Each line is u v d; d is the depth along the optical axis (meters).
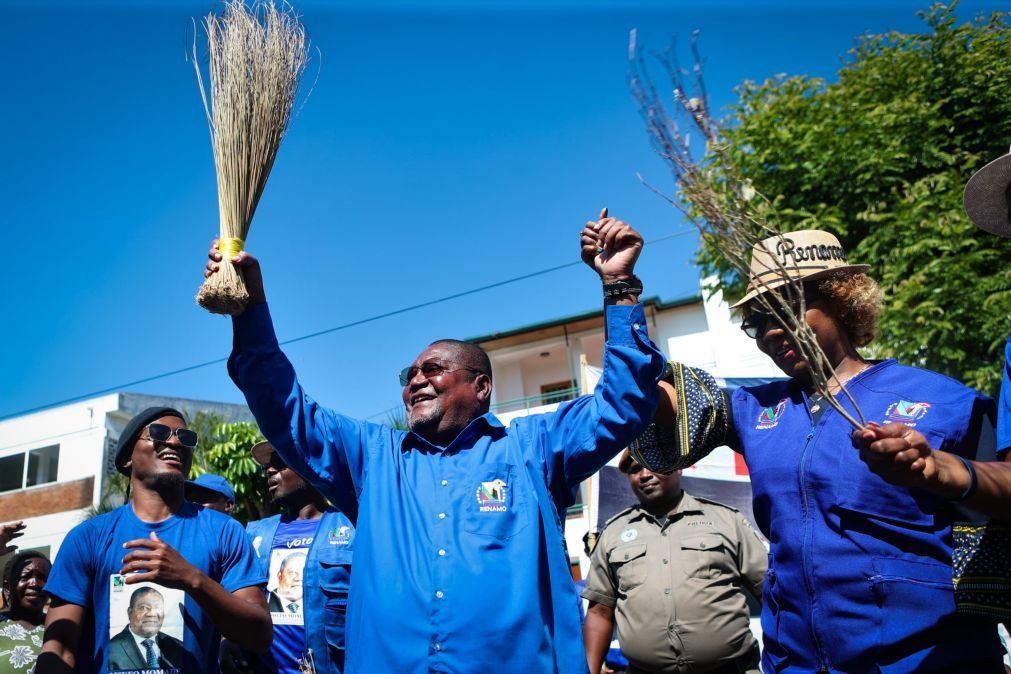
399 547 2.38
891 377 2.45
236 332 2.50
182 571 2.77
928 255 9.90
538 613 2.25
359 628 2.31
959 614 2.09
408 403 2.84
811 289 2.55
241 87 2.56
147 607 2.96
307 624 4.09
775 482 2.42
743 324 2.71
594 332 26.20
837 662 2.17
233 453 14.24
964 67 10.84
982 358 9.45
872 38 11.62
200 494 5.32
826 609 2.21
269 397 2.50
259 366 2.48
